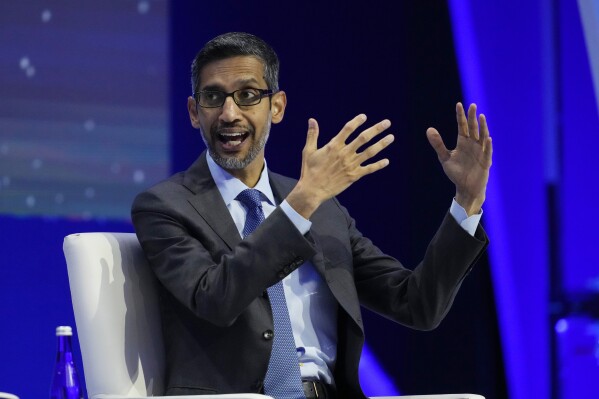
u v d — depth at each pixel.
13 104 13.00
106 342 7.38
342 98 15.18
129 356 7.47
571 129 14.88
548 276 14.83
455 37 15.32
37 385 12.88
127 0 13.77
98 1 13.58
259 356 7.43
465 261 7.73
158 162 13.79
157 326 7.76
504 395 14.88
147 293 7.78
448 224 7.77
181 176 8.14
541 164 15.00
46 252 13.03
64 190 13.20
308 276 8.01
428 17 15.41
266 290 7.64
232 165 7.85
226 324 7.16
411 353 15.07
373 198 15.21
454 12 15.36
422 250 15.12
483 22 15.34
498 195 15.05
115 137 13.56
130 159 13.62
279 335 7.59
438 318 7.99
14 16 13.09
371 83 15.34
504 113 15.18
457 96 15.20
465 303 14.88
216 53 7.86
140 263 7.83
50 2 13.31
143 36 13.84
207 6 14.31
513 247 14.97
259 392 7.44
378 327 14.98
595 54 14.66
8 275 12.80
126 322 7.54
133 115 13.69
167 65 13.97
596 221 14.68
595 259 14.63
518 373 14.86
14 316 12.80
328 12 15.18
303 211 7.11
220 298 7.08
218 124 7.80
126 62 13.70
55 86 13.26
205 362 7.45
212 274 7.19
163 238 7.61
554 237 14.86
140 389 7.46
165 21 13.99
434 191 15.07
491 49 15.29
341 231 8.34
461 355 14.88
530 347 14.84
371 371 14.84
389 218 15.23
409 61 15.41
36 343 12.91
